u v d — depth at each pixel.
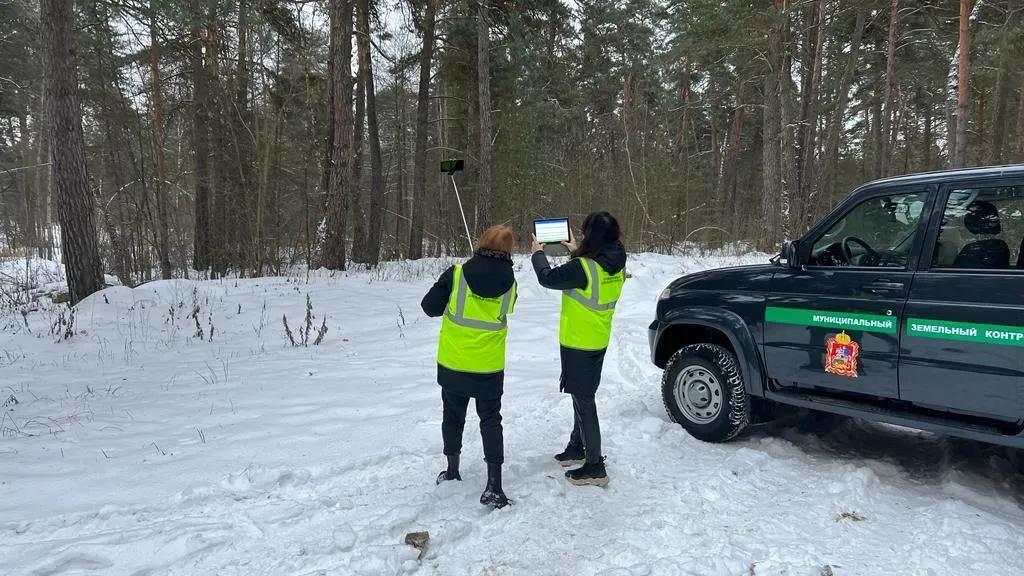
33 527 3.18
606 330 3.72
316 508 3.36
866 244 3.79
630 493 3.57
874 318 3.58
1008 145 24.22
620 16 29.08
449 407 3.59
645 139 24.78
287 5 16.08
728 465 3.93
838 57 23.81
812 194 20.17
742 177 38.00
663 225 20.67
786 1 17.50
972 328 3.18
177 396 5.78
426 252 22.94
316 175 19.03
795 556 2.85
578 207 22.33
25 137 27.50
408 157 33.84
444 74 21.06
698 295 4.58
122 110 14.97
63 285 12.62
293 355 7.53
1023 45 17.50
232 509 3.37
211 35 15.14
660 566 2.77
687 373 4.56
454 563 2.86
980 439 3.22
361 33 16.88
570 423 4.79
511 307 3.49
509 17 19.25
